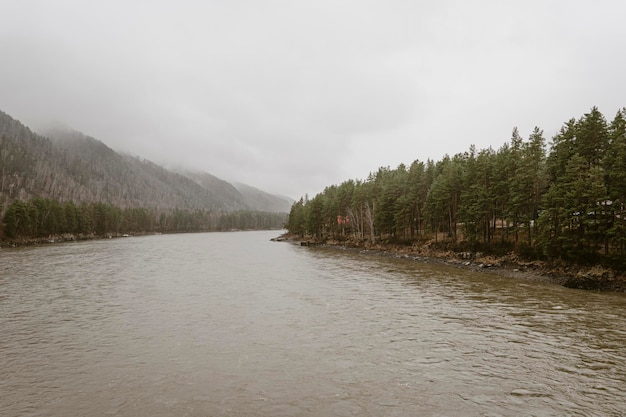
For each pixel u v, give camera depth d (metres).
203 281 37.84
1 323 22.09
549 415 11.77
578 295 31.03
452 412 11.93
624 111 40.72
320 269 48.47
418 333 20.41
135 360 16.38
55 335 19.83
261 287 34.53
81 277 39.97
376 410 12.04
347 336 19.89
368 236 94.69
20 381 14.23
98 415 11.69
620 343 18.62
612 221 37.25
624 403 12.54
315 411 11.97
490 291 32.81
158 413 11.80
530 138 51.75
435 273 44.69
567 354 17.14
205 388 13.64
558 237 39.72
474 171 59.31
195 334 20.11
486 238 56.62
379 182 95.12
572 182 39.97
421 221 79.31
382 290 33.22
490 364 15.99
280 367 15.65
